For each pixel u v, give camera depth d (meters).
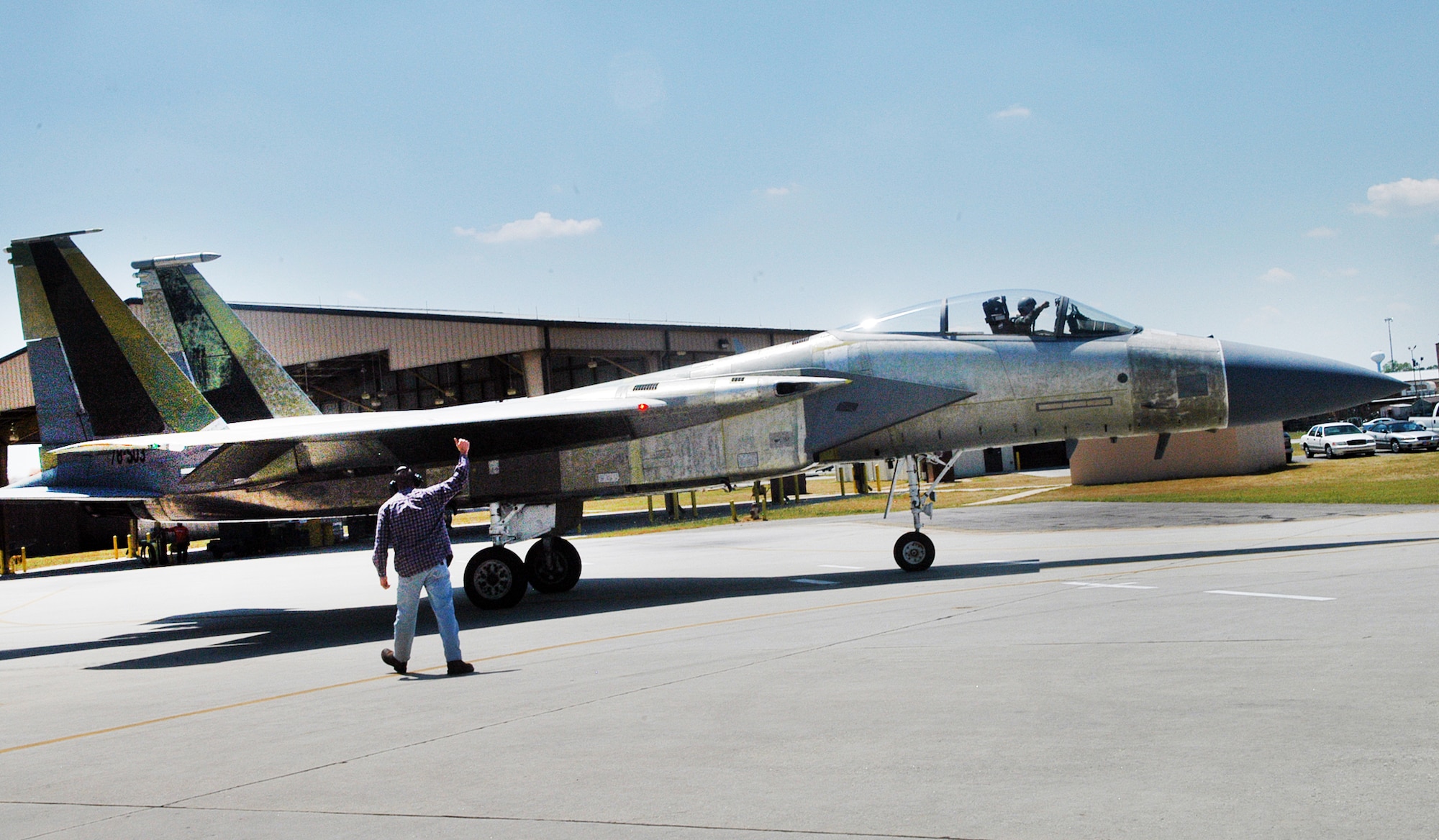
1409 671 5.48
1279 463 36.28
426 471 14.24
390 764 4.98
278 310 45.25
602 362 48.12
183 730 6.45
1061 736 4.62
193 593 20.20
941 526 23.17
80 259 14.45
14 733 6.93
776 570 15.76
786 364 14.50
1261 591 9.32
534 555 14.88
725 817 3.81
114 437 15.39
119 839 4.10
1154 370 14.06
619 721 5.56
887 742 4.72
